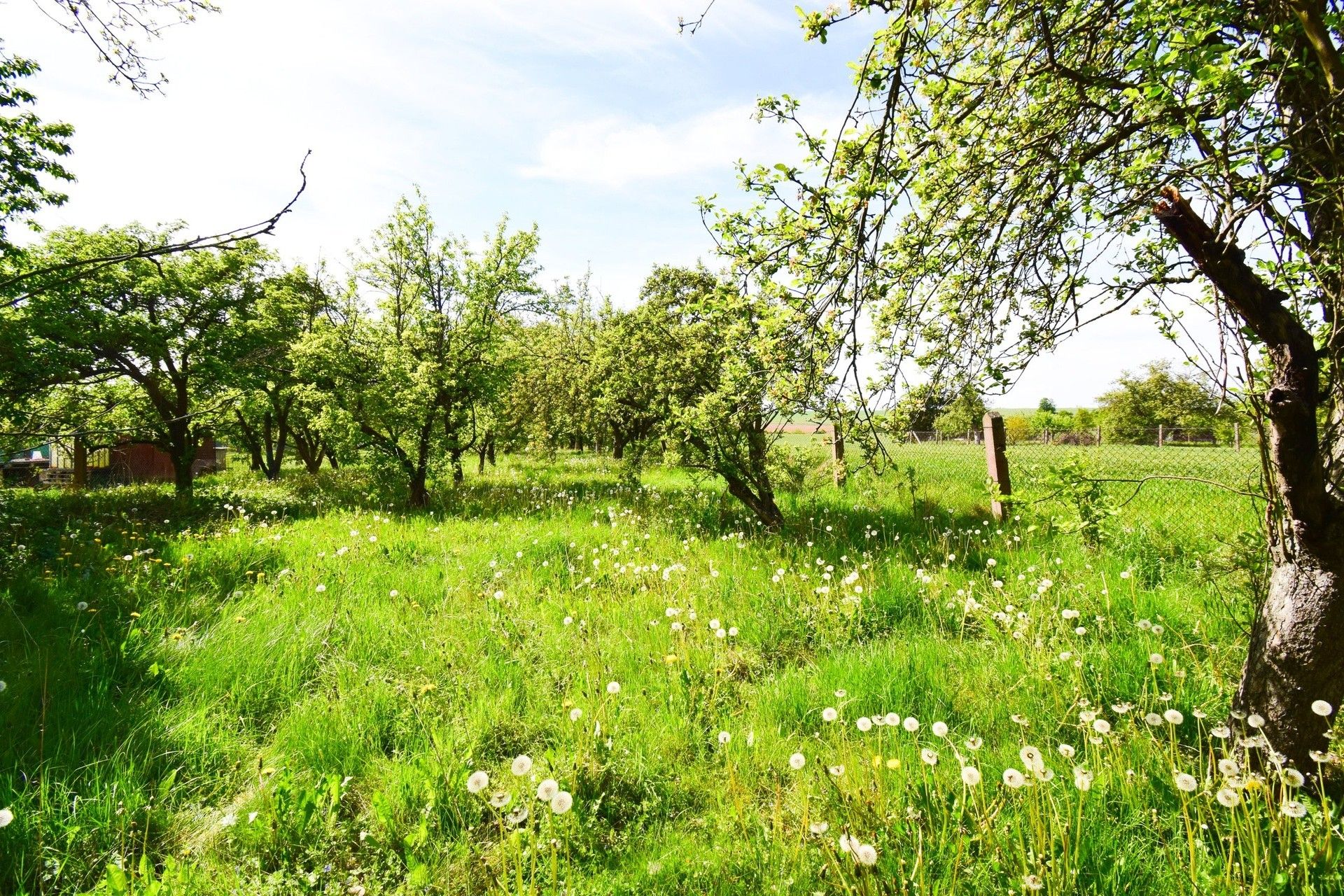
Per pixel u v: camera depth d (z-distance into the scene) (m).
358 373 11.69
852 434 2.61
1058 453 14.00
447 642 4.34
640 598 5.10
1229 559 3.74
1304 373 2.29
